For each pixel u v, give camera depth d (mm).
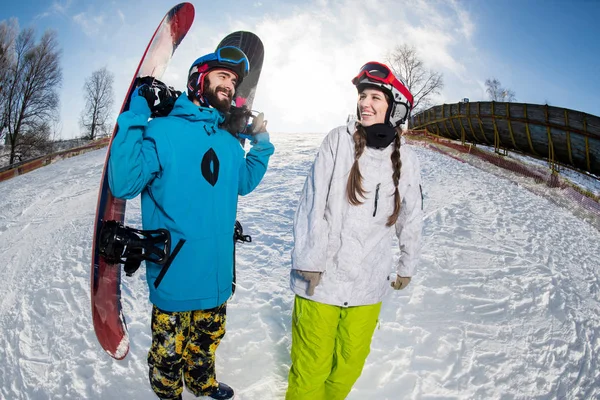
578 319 3553
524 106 17125
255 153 2135
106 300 1916
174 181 1754
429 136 21578
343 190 1872
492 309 3594
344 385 2035
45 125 33312
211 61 1854
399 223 2068
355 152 1839
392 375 2586
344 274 1884
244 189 2186
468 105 20469
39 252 5305
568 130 15586
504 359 2885
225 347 2768
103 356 2703
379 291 1987
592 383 2719
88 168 14133
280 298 3512
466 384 2590
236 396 2311
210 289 1873
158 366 1853
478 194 8656
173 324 1834
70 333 3033
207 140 1846
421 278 4094
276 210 6750
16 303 3689
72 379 2473
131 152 1587
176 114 1828
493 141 20578
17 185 12523
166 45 2258
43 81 32438
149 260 1750
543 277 4383
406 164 1959
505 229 6309
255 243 5043
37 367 2656
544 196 9773
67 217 7441
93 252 1768
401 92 1850
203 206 1817
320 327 1896
